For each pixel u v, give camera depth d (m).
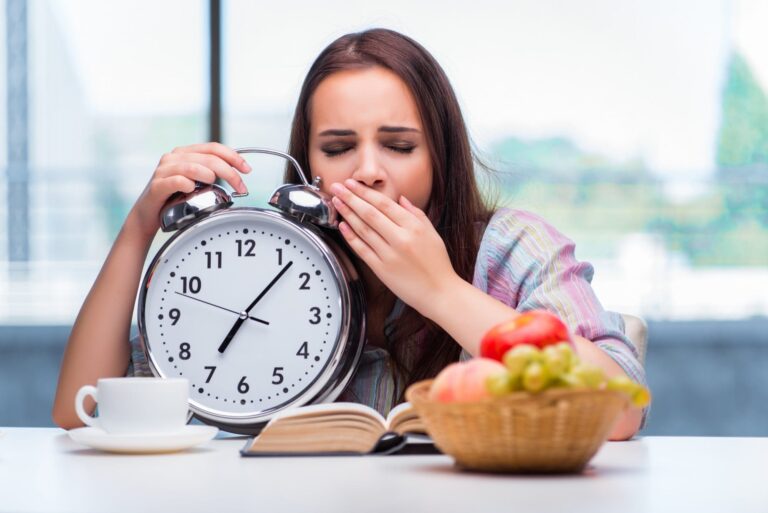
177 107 8.36
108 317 1.70
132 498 0.91
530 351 1.02
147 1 8.34
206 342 1.57
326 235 1.61
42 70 8.28
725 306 8.05
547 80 8.46
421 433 1.34
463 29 8.52
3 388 8.09
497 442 1.03
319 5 8.12
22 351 8.14
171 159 1.67
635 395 1.06
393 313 1.74
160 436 1.25
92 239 8.27
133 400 1.28
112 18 8.31
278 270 1.58
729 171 8.29
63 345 8.16
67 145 8.22
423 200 1.71
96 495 0.93
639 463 1.17
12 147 8.19
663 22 8.32
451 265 1.63
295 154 1.81
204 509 0.86
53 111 8.22
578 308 1.61
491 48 8.53
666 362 7.94
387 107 1.66
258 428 1.55
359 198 1.58
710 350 7.94
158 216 1.68
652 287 8.17
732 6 8.33
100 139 8.30
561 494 0.93
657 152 8.32
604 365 1.46
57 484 1.00
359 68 1.68
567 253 1.72
